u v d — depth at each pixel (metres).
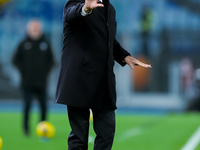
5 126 36.91
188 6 80.12
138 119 45.91
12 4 78.75
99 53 13.70
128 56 15.05
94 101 13.80
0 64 80.12
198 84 59.81
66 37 13.88
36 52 29.17
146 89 80.12
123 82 80.31
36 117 46.97
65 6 13.88
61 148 24.14
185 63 79.75
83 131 13.98
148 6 79.19
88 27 13.58
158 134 31.97
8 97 80.06
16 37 80.06
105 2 14.01
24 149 23.70
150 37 79.94
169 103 78.44
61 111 60.06
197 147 24.97
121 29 79.50
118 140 28.28
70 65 13.67
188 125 39.56
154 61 80.12
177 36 80.25
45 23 79.50
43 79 29.33
